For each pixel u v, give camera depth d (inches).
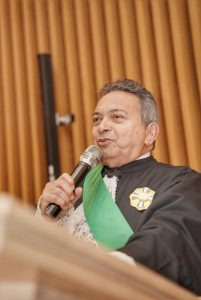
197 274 57.4
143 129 81.6
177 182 71.3
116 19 140.3
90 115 134.1
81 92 138.2
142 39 135.0
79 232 72.2
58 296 23.6
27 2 147.8
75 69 139.5
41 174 135.0
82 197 75.8
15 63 144.5
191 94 128.3
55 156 120.0
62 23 144.4
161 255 53.5
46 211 64.7
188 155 124.3
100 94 86.0
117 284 24.8
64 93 138.3
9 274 20.6
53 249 20.1
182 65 130.0
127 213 71.2
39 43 143.5
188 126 125.9
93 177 77.1
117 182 77.6
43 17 146.0
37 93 140.6
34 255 19.0
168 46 133.4
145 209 70.4
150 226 58.7
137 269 26.2
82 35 140.6
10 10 148.9
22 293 21.6
